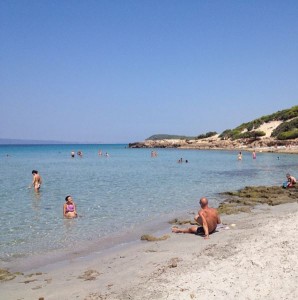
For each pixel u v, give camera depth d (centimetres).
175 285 802
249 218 1602
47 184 3200
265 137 10956
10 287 878
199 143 14038
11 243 1325
